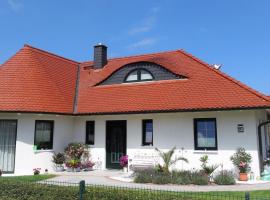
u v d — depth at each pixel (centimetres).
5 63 2136
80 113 2000
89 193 932
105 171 1908
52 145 1958
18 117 1866
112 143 1992
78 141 2081
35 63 2170
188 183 1407
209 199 876
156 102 1850
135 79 2103
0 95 1872
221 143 1683
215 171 1652
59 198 967
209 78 1877
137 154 1883
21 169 1828
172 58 2216
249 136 1627
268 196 1098
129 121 1938
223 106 1633
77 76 2483
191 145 1753
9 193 1065
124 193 898
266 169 1616
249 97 1641
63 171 1939
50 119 1961
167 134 1820
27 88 1956
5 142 1866
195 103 1728
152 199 859
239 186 1359
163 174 1492
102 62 2480
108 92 2111
